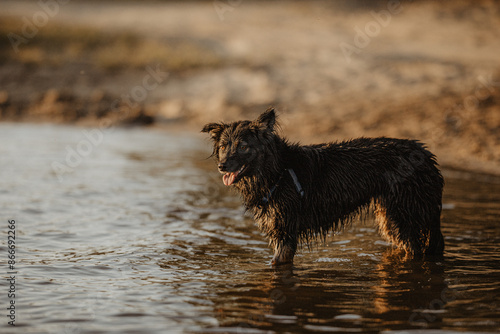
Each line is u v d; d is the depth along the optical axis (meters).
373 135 18.28
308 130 19.34
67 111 23.50
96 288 6.83
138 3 44.53
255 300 6.50
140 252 8.27
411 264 7.88
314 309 6.24
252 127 7.46
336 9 40.62
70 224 9.66
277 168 7.63
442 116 19.00
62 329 5.67
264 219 7.90
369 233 9.62
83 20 35.72
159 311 6.16
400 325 5.82
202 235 9.24
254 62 27.25
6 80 25.69
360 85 23.62
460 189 12.80
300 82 24.50
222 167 7.28
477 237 9.21
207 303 6.39
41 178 13.30
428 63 25.77
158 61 27.53
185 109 23.50
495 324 5.84
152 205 11.12
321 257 8.23
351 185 7.90
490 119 18.45
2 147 17.38
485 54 27.95
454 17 36.66
